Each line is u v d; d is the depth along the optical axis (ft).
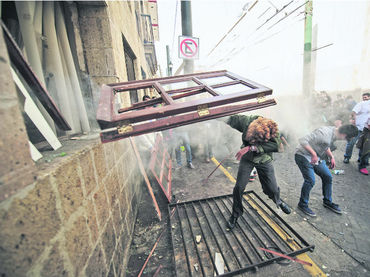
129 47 11.83
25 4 4.19
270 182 6.92
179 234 7.23
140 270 5.85
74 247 3.14
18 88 3.26
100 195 4.51
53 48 5.22
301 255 6.02
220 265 5.79
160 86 5.21
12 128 2.11
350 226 7.20
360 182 10.55
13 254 1.96
